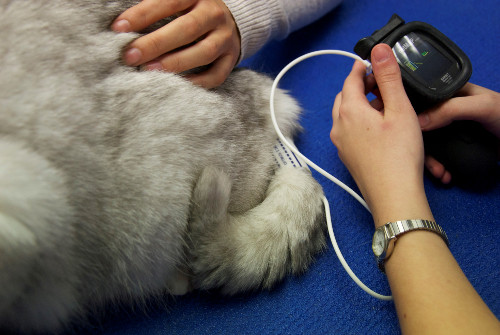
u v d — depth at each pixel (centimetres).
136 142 67
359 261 82
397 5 120
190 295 80
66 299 70
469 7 117
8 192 56
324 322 76
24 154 59
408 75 74
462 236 83
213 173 73
